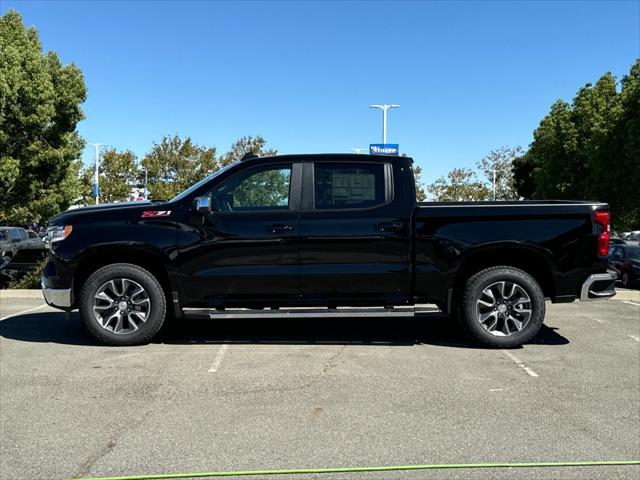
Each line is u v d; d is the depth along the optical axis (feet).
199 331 23.89
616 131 89.20
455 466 11.57
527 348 21.04
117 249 20.40
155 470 11.43
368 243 20.27
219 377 17.39
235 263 20.38
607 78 110.32
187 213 20.52
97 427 13.56
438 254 20.31
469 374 17.74
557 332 23.80
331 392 16.02
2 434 13.17
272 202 20.72
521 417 14.19
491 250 20.56
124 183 162.61
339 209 20.49
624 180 90.07
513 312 20.74
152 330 20.71
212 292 20.52
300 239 20.24
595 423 13.82
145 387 16.46
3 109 57.11
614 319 26.71
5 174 56.80
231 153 148.46
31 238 74.02
